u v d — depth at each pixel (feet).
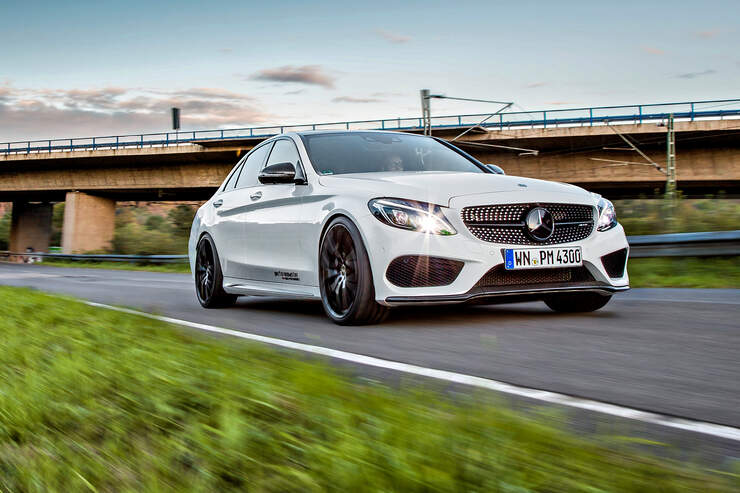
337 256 14.69
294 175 16.40
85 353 9.55
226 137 133.39
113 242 124.57
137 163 145.18
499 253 13.53
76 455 5.50
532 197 14.02
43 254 115.85
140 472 5.05
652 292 22.52
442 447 5.05
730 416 6.95
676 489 4.46
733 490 4.49
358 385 7.38
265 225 17.40
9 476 5.26
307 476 4.64
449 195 13.80
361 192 14.48
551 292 13.87
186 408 6.58
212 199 21.38
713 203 36.70
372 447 5.05
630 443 5.82
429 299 13.37
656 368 9.48
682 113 111.34
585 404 7.47
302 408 6.23
